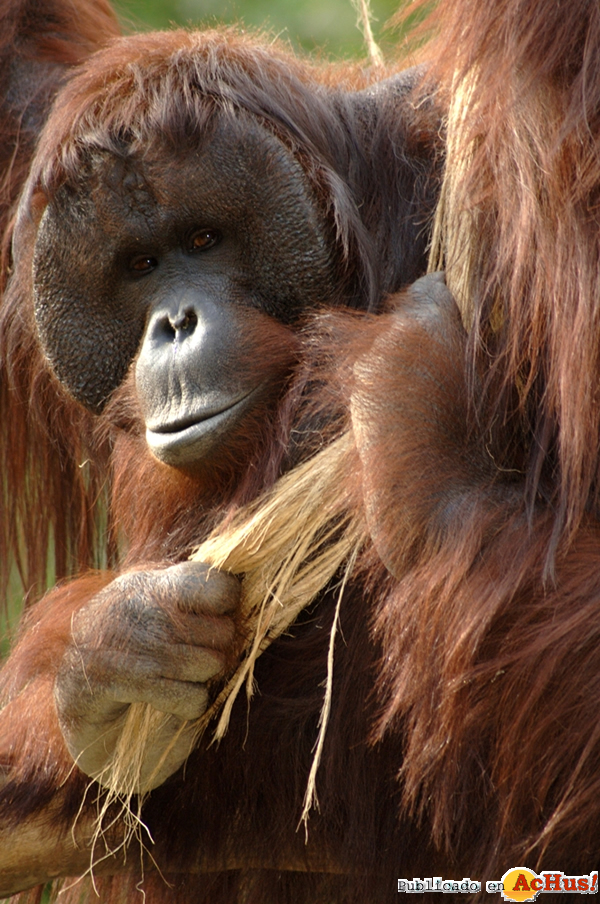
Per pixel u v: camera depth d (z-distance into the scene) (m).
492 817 5.71
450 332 5.66
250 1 7.81
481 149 5.66
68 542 6.27
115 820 5.77
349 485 5.65
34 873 5.82
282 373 5.73
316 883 5.90
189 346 5.72
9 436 6.22
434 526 5.58
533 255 5.64
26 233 5.90
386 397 5.61
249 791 5.82
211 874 5.93
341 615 5.79
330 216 5.76
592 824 5.63
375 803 5.80
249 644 5.72
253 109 5.74
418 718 5.60
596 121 5.59
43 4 6.32
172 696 5.62
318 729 5.80
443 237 5.75
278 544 5.68
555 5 5.61
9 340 6.09
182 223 5.74
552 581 5.57
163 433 5.71
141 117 5.72
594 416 5.61
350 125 5.88
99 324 5.80
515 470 5.65
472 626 5.56
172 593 5.64
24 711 5.82
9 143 6.23
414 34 5.92
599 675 5.56
